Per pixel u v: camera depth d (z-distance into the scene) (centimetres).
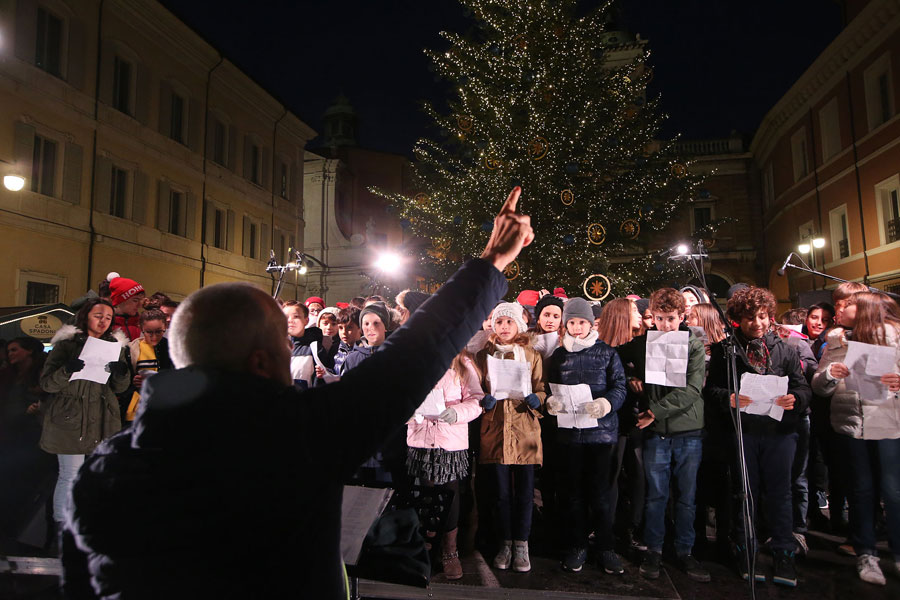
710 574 349
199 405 83
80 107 1337
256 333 94
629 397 390
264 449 81
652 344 347
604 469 356
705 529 399
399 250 1405
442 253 1314
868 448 341
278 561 80
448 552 343
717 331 420
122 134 1455
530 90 1148
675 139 1289
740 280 2434
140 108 1528
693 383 347
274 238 2212
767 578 340
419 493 214
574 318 374
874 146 1559
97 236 1363
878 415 332
